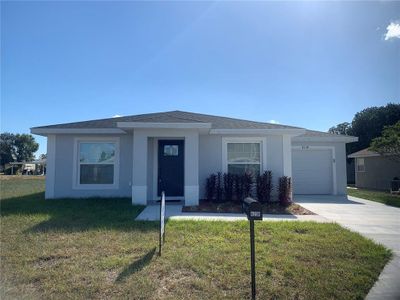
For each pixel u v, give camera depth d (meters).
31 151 91.81
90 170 13.51
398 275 4.98
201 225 7.77
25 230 7.23
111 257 5.43
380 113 33.94
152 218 8.77
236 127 13.06
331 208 11.62
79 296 4.10
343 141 16.69
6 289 4.29
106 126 13.45
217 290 4.30
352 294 4.27
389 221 9.04
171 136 11.58
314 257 5.58
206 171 13.23
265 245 6.18
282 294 4.23
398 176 21.69
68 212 9.58
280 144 13.23
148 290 4.24
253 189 12.99
